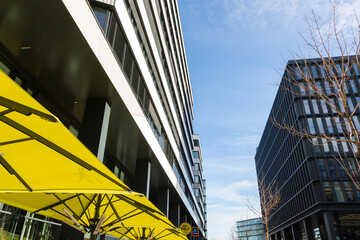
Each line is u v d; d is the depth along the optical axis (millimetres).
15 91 2312
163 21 24641
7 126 2711
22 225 9023
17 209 8859
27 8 7316
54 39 8320
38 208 4629
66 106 11844
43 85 10406
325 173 37844
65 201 4934
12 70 9070
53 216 4941
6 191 3396
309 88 6648
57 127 2689
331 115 40594
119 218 5395
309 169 38719
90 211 5488
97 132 10555
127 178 20203
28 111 2098
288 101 47312
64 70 9609
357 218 38375
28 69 9492
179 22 37750
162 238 10234
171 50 28656
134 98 13422
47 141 2670
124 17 11961
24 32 8031
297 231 49094
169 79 27469
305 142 40219
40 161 3205
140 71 14789
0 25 7789
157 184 24062
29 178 3438
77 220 5113
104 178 3754
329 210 35656
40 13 7484
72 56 9000
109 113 11453
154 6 19938
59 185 3672
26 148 2982
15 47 8539
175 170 27297
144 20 16094
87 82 10344
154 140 17500
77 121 13062
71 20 7762
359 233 37469
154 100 18516
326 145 39188
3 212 8172
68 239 9125
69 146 3012
